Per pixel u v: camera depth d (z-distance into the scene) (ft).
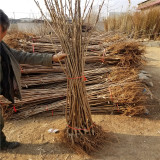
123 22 35.83
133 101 9.81
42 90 11.05
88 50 13.35
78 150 7.41
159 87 14.20
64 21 6.22
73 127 7.54
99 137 7.93
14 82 7.29
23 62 7.15
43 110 10.48
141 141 8.29
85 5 6.12
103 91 10.46
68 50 6.44
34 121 10.07
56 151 7.68
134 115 10.39
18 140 8.46
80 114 7.33
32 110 10.44
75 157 7.32
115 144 8.07
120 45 12.27
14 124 9.84
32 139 8.52
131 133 8.88
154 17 32.78
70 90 6.98
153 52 27.48
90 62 12.78
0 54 6.57
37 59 6.96
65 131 8.09
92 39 15.25
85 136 7.52
